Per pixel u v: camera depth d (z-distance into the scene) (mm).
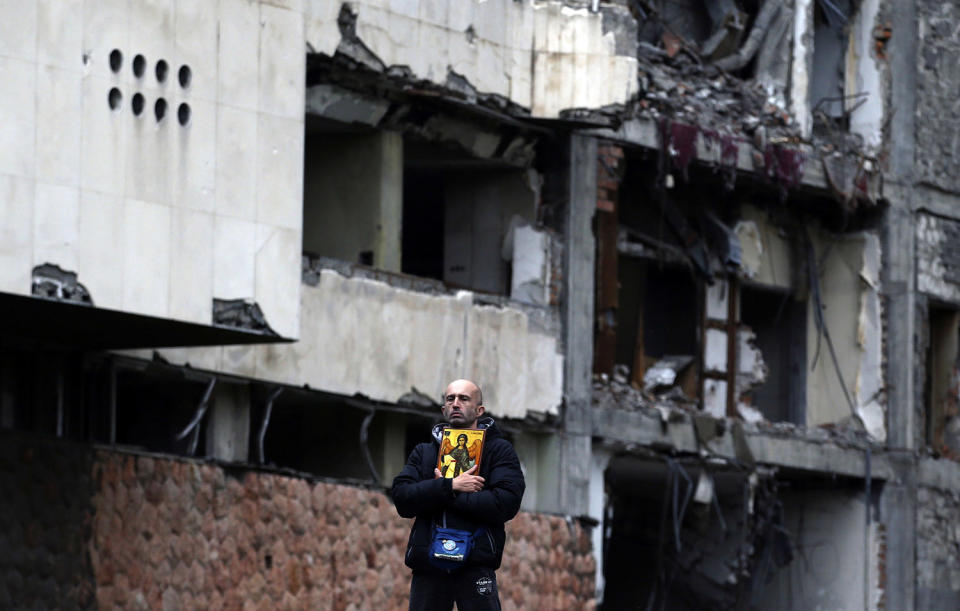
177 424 27984
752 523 38156
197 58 23000
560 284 33656
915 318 40719
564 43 31625
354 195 31062
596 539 33844
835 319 40906
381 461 30734
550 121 32062
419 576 14258
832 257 41031
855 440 39969
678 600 39531
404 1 29469
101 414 25344
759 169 37031
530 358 32750
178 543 25656
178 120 22703
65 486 23719
